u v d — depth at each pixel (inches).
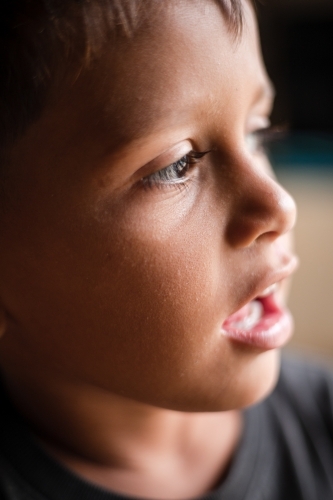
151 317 17.0
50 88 15.7
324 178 53.4
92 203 16.3
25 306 18.5
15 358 21.1
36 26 15.6
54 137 16.0
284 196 17.1
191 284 16.8
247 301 17.6
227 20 16.0
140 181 16.2
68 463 21.3
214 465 22.7
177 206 16.6
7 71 16.1
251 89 16.9
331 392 27.1
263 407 25.5
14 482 20.8
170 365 17.7
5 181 16.9
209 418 23.4
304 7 49.1
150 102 15.2
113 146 15.5
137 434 21.6
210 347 17.8
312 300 51.3
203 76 15.5
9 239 17.5
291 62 50.6
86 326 17.7
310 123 52.2
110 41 15.2
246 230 16.9
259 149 22.6
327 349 48.5
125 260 16.5
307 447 25.0
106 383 18.7
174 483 21.9
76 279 17.1
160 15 15.3
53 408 21.3
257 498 22.5
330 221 52.3
